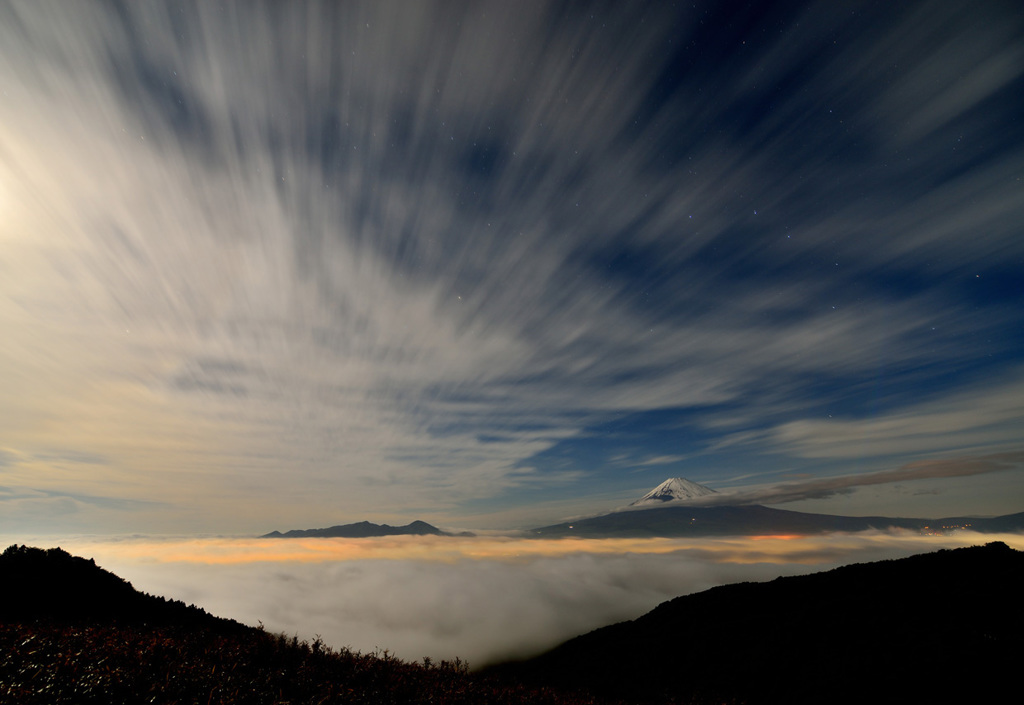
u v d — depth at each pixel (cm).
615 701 2442
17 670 967
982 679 2320
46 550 2486
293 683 1232
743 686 3103
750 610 4716
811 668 3034
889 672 2645
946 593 3528
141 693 972
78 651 1131
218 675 1154
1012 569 3653
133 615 2127
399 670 1642
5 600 1888
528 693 1778
